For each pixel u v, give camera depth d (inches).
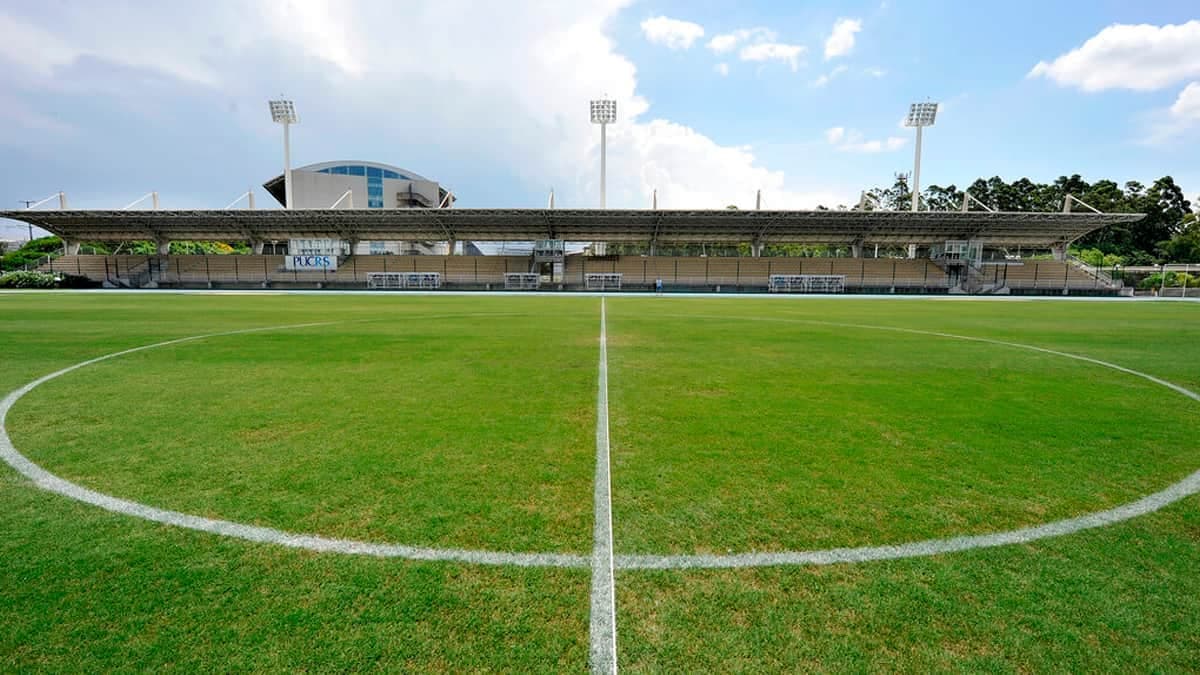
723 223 1717.5
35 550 103.2
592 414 201.0
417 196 2518.5
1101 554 105.3
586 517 117.5
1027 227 1723.7
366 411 203.3
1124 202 2613.2
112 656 76.0
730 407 213.0
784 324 568.7
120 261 1870.1
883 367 306.8
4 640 78.9
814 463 151.8
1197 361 338.6
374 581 93.5
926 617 85.3
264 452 157.5
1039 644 79.4
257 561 99.6
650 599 89.3
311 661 75.0
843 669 74.2
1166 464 154.7
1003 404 222.8
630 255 1946.4
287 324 527.2
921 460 155.3
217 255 1918.1
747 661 75.6
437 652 77.0
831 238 1900.8
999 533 113.0
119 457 153.2
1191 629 82.8
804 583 94.0
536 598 89.3
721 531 111.9
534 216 1642.5
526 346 379.9
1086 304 1103.6
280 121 1888.5
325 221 1713.8
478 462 149.9
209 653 76.6
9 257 1999.3
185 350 351.6
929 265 1849.2
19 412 200.1
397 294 1396.4
